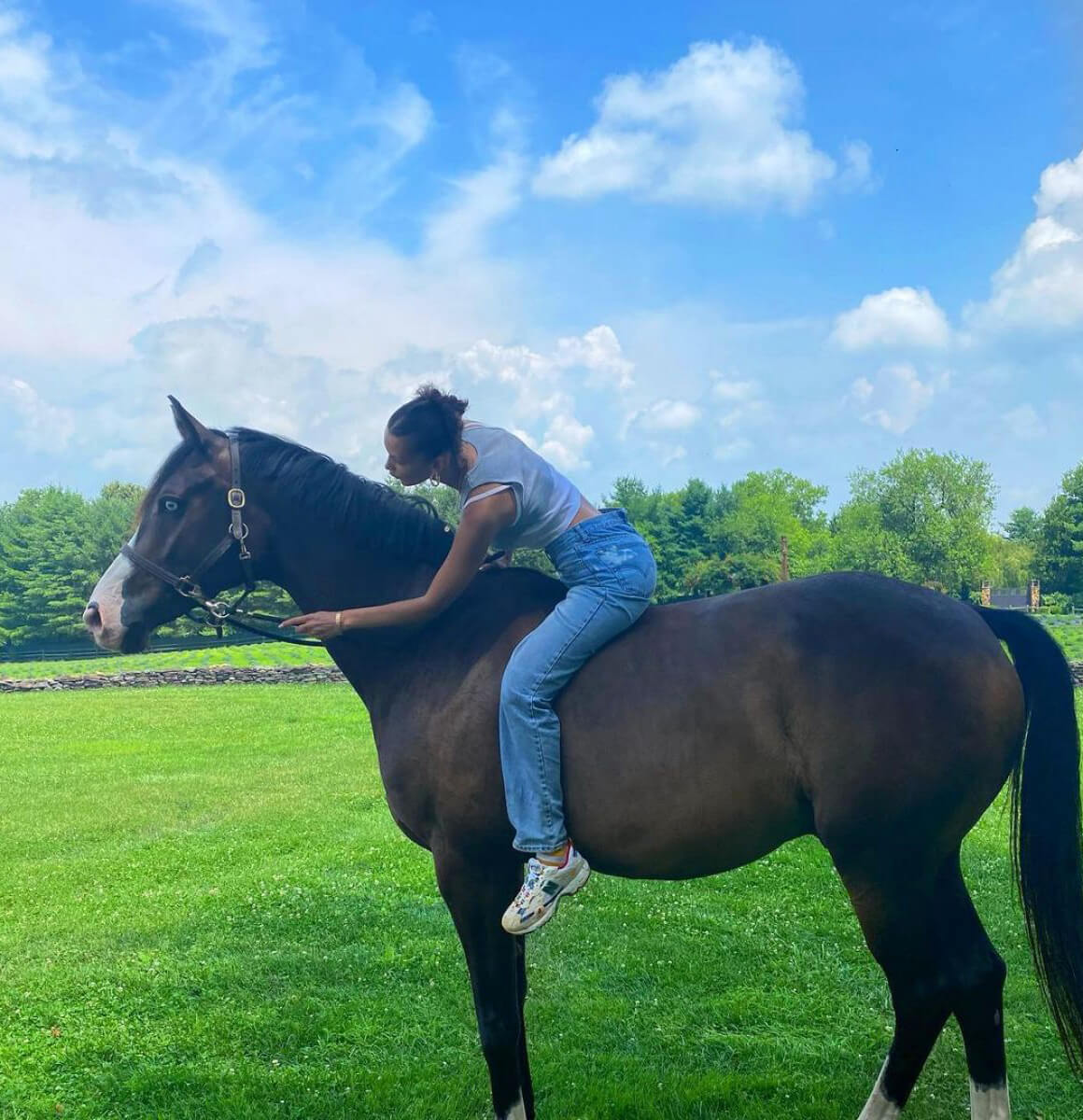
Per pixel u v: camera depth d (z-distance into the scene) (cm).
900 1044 231
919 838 219
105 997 378
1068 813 225
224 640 3912
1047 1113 281
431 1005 366
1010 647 238
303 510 274
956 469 5019
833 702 218
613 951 414
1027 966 391
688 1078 305
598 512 254
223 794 818
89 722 1350
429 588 263
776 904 474
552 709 237
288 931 454
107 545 4694
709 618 241
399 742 257
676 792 225
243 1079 310
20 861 614
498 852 247
